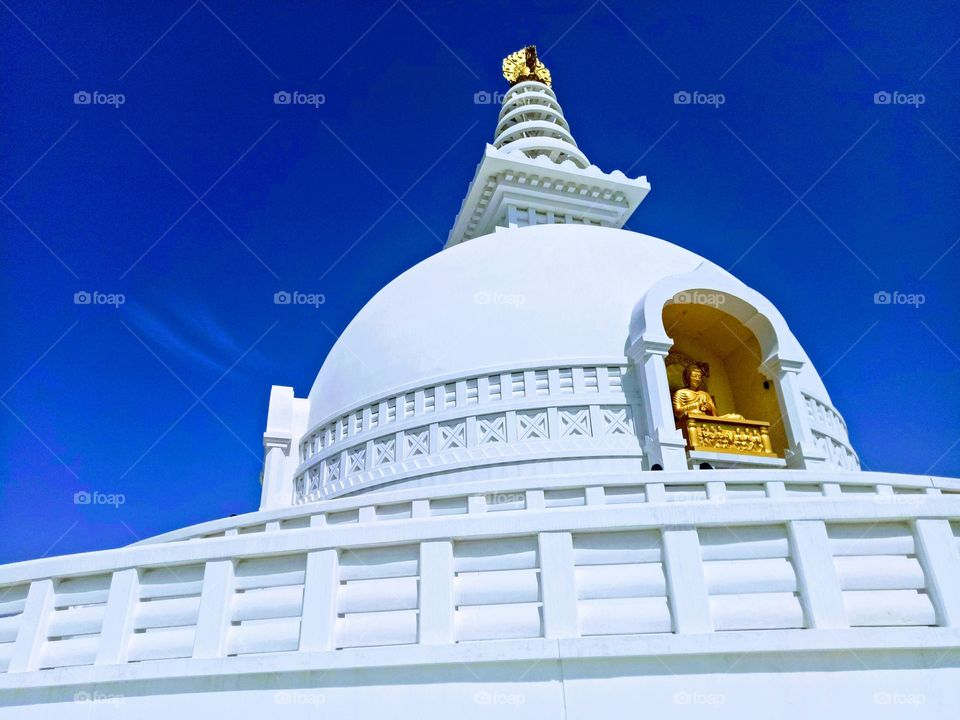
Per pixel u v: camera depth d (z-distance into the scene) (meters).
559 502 13.25
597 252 21.66
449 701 6.39
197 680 6.85
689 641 6.45
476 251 23.31
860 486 14.34
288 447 23.80
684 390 18.22
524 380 18.42
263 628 7.33
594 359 18.28
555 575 7.05
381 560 7.48
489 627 6.98
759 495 13.79
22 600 8.12
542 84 41.00
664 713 6.21
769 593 6.96
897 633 6.45
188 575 7.81
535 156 36.16
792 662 6.39
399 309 22.52
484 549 7.38
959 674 6.35
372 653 6.62
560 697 6.32
